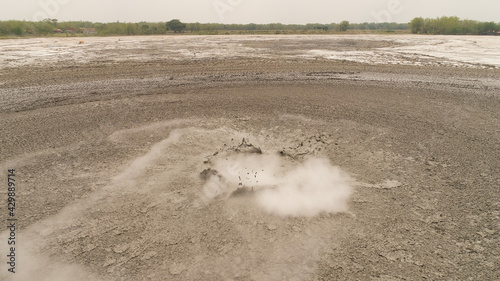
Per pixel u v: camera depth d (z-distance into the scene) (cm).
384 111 538
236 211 266
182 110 541
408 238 233
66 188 301
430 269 202
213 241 230
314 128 463
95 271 202
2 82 736
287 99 605
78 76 810
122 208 270
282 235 237
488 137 424
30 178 318
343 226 247
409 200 284
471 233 237
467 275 196
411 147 398
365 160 365
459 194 292
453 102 586
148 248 223
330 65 984
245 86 706
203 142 409
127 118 501
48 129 452
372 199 286
